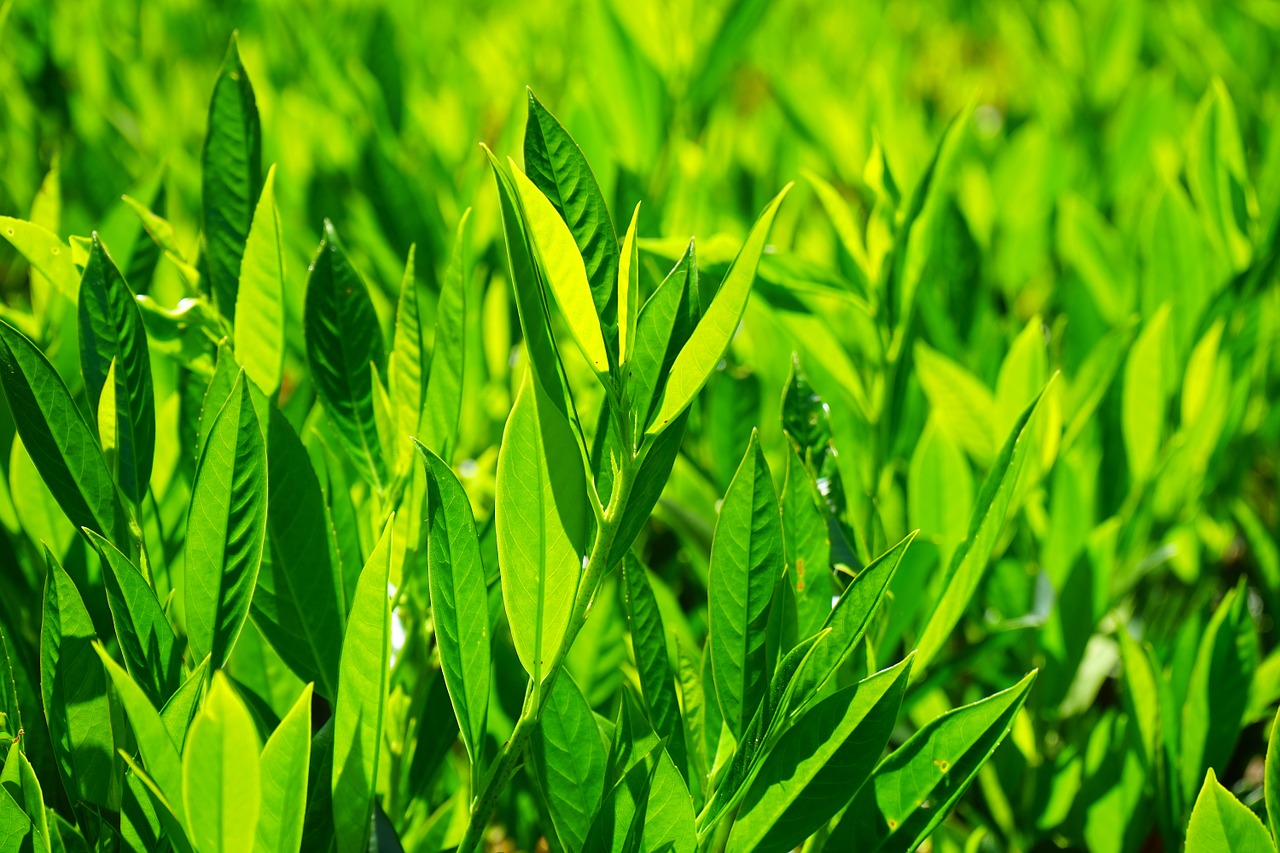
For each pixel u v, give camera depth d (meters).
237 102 1.27
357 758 1.14
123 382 1.19
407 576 1.26
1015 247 2.12
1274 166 1.83
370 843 1.15
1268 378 1.87
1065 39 2.99
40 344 1.41
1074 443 1.66
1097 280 1.78
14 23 2.40
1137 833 1.35
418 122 2.21
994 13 3.85
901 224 1.40
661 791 1.14
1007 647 1.45
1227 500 1.75
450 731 1.28
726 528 1.17
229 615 1.16
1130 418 1.51
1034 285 2.24
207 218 1.27
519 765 1.17
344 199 2.01
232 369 1.19
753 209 2.04
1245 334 1.60
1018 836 1.40
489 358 1.69
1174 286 1.64
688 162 2.07
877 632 1.30
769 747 1.16
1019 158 2.28
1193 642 1.36
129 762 1.09
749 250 1.10
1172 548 1.54
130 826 1.15
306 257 1.69
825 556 1.23
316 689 1.23
